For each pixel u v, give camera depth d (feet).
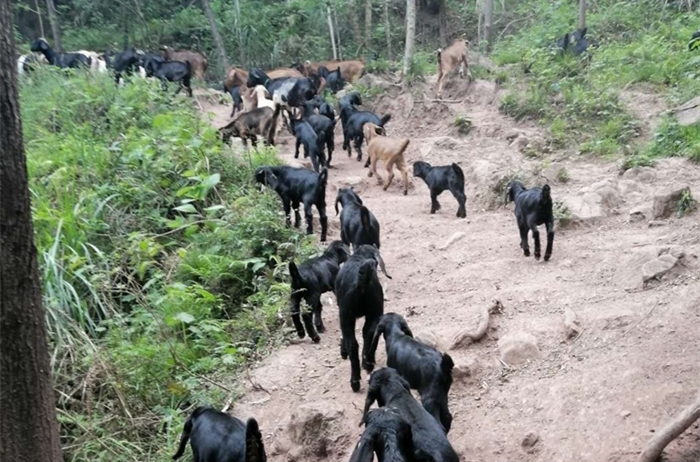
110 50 82.99
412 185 42.50
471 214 36.50
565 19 74.95
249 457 15.06
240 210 31.71
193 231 30.83
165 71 59.72
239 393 22.12
